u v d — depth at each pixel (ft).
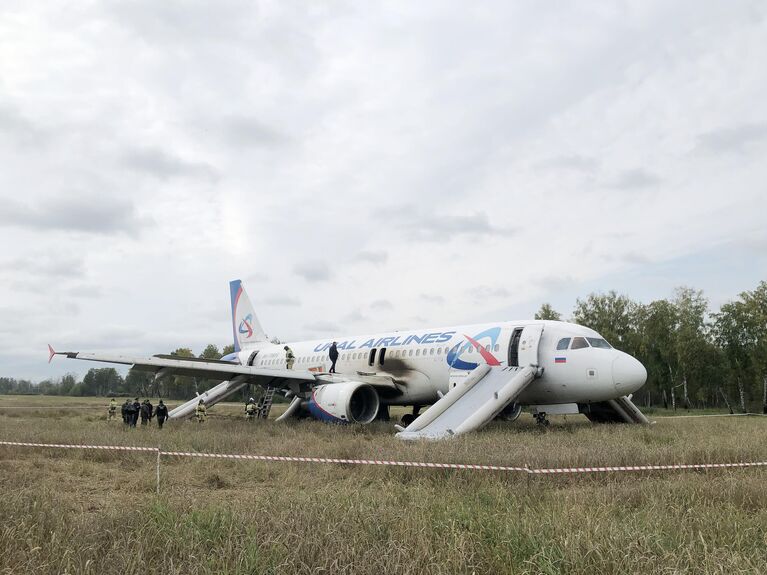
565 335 64.80
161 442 47.16
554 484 29.01
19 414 120.26
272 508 21.31
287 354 98.12
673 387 187.83
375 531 18.33
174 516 20.12
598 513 20.86
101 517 20.62
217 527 19.03
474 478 29.40
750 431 60.49
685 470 32.27
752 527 19.26
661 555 16.29
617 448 37.81
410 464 30.68
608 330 205.16
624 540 16.97
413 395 76.79
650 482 26.96
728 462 34.22
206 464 37.52
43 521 19.56
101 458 41.24
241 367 72.84
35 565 15.48
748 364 178.19
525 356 64.90
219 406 200.03
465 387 64.59
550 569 15.10
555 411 66.44
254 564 15.44
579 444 43.32
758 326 172.96
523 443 44.21
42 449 45.32
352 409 76.54
